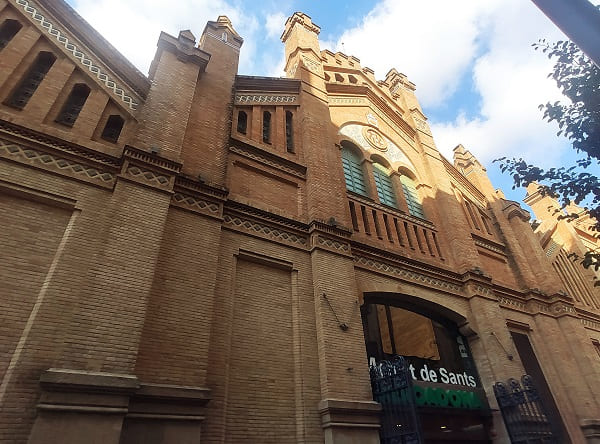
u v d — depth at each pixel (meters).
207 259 8.51
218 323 8.13
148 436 6.07
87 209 7.78
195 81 11.48
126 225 7.63
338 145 15.25
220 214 9.41
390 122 19.02
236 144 11.69
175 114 10.21
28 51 9.37
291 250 10.34
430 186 17.36
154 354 6.88
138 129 9.30
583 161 8.27
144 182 8.42
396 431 8.34
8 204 7.22
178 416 6.42
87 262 7.16
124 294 6.85
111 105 9.98
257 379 8.06
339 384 8.49
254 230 10.08
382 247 12.68
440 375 11.25
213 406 7.17
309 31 18.94
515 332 14.54
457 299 13.19
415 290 12.27
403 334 11.62
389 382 8.95
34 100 8.69
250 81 14.09
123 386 5.93
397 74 23.69
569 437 12.51
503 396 11.13
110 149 8.88
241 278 9.25
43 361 5.96
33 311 6.36
